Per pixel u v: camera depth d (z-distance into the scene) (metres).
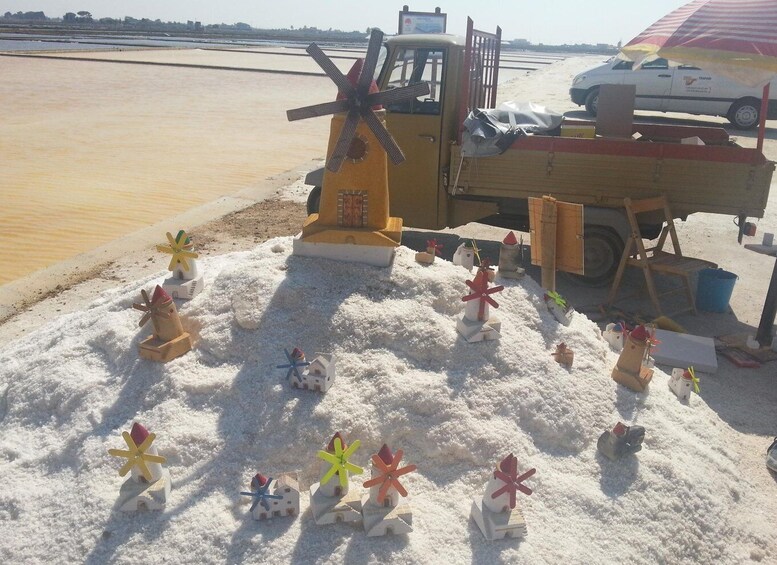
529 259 8.95
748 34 5.77
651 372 4.50
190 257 4.55
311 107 4.26
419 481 3.59
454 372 4.02
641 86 20.19
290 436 3.61
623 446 3.77
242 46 81.00
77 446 3.68
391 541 3.20
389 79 7.88
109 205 10.80
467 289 4.57
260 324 4.15
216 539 3.17
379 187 4.55
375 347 4.10
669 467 3.83
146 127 18.84
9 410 4.13
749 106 19.30
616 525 3.47
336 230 4.57
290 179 13.22
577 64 60.19
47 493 3.48
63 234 9.24
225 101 25.17
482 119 7.32
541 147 7.30
